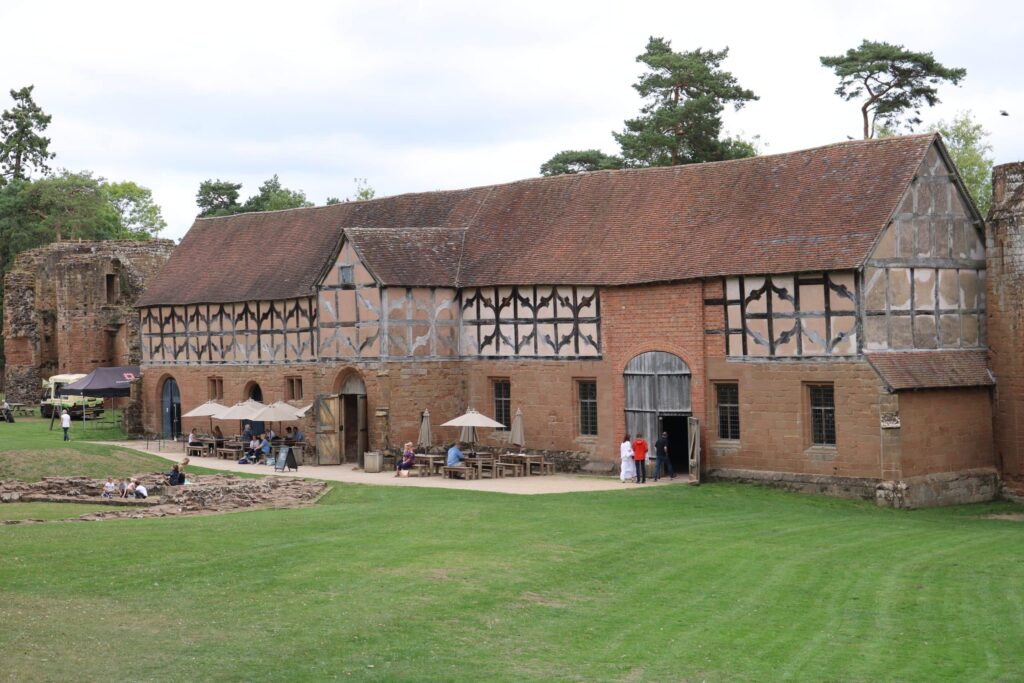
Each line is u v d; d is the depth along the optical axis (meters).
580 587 17.70
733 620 16.12
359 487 29.34
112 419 50.84
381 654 13.77
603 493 28.34
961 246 30.25
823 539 22.48
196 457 38.69
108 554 18.53
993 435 30.34
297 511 24.06
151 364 45.66
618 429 32.34
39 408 55.66
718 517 25.00
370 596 16.33
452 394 35.88
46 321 59.09
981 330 30.64
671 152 51.06
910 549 21.69
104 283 55.00
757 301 29.52
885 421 27.34
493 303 35.12
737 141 56.69
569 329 33.34
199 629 14.53
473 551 19.58
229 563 18.09
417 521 22.55
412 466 33.09
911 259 28.97
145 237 96.94
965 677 13.70
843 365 28.05
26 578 16.86
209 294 42.84
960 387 29.28
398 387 34.97
